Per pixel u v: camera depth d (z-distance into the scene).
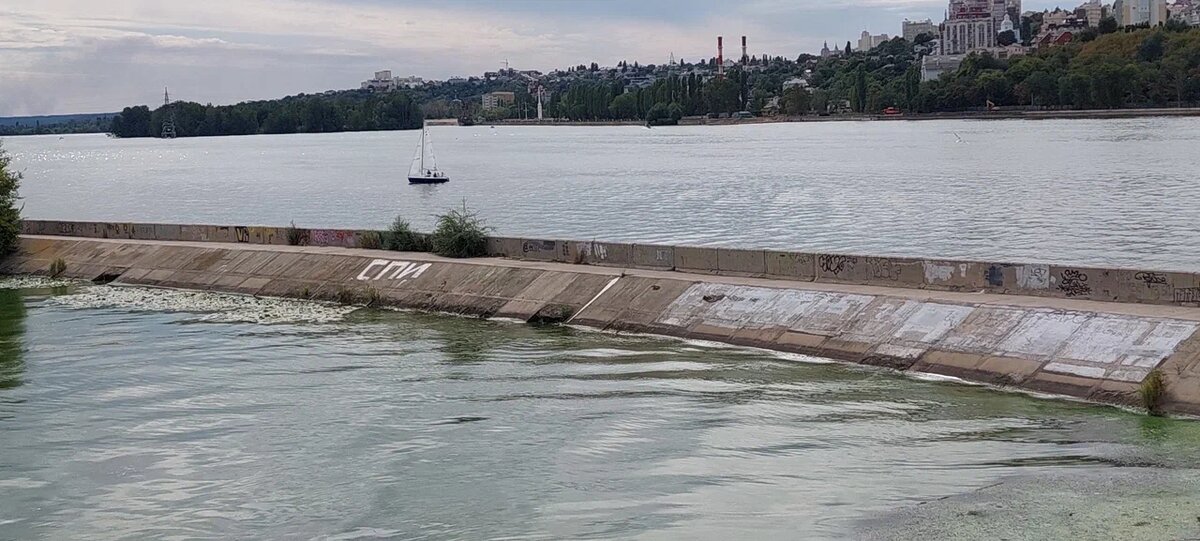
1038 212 82.06
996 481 22.55
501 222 88.06
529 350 36.91
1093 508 20.78
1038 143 179.50
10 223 63.34
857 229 76.25
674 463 24.52
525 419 28.34
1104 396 27.95
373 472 24.55
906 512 21.08
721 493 22.56
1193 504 20.75
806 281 40.19
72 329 42.94
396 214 100.19
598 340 38.34
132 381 33.81
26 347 39.47
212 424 28.78
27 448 27.17
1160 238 66.12
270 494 23.42
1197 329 28.92
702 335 37.66
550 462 24.84
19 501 23.53
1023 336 31.42
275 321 43.78
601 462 24.75
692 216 87.94
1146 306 32.12
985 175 119.94
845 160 159.25
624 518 21.41
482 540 20.58
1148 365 28.34
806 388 30.69
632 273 43.47
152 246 59.12
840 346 34.34
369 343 38.84
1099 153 147.62
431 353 36.81
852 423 27.12
